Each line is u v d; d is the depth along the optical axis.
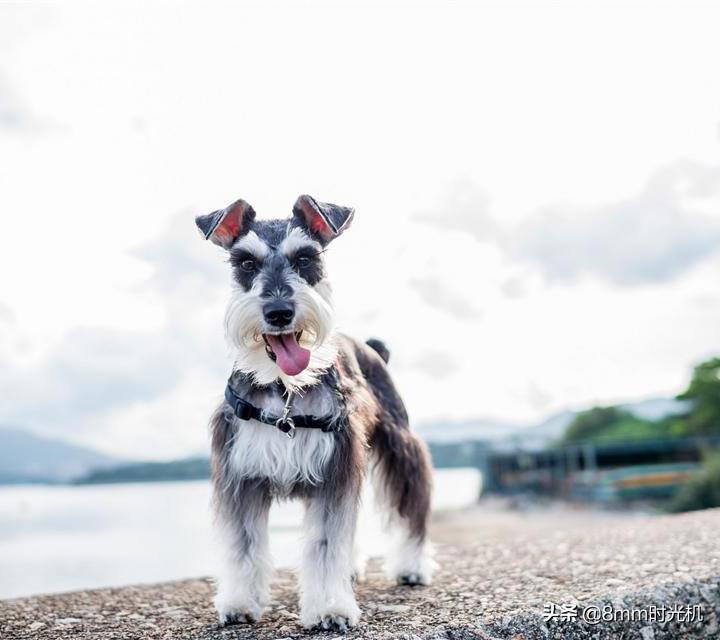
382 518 1.12
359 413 0.95
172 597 1.11
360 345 1.11
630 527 1.46
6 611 1.03
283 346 0.85
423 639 0.82
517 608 0.90
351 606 0.86
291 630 0.86
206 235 0.92
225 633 0.86
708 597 0.96
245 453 0.88
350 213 0.98
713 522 1.43
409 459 1.09
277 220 0.96
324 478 0.88
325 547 0.87
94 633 0.91
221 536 0.91
